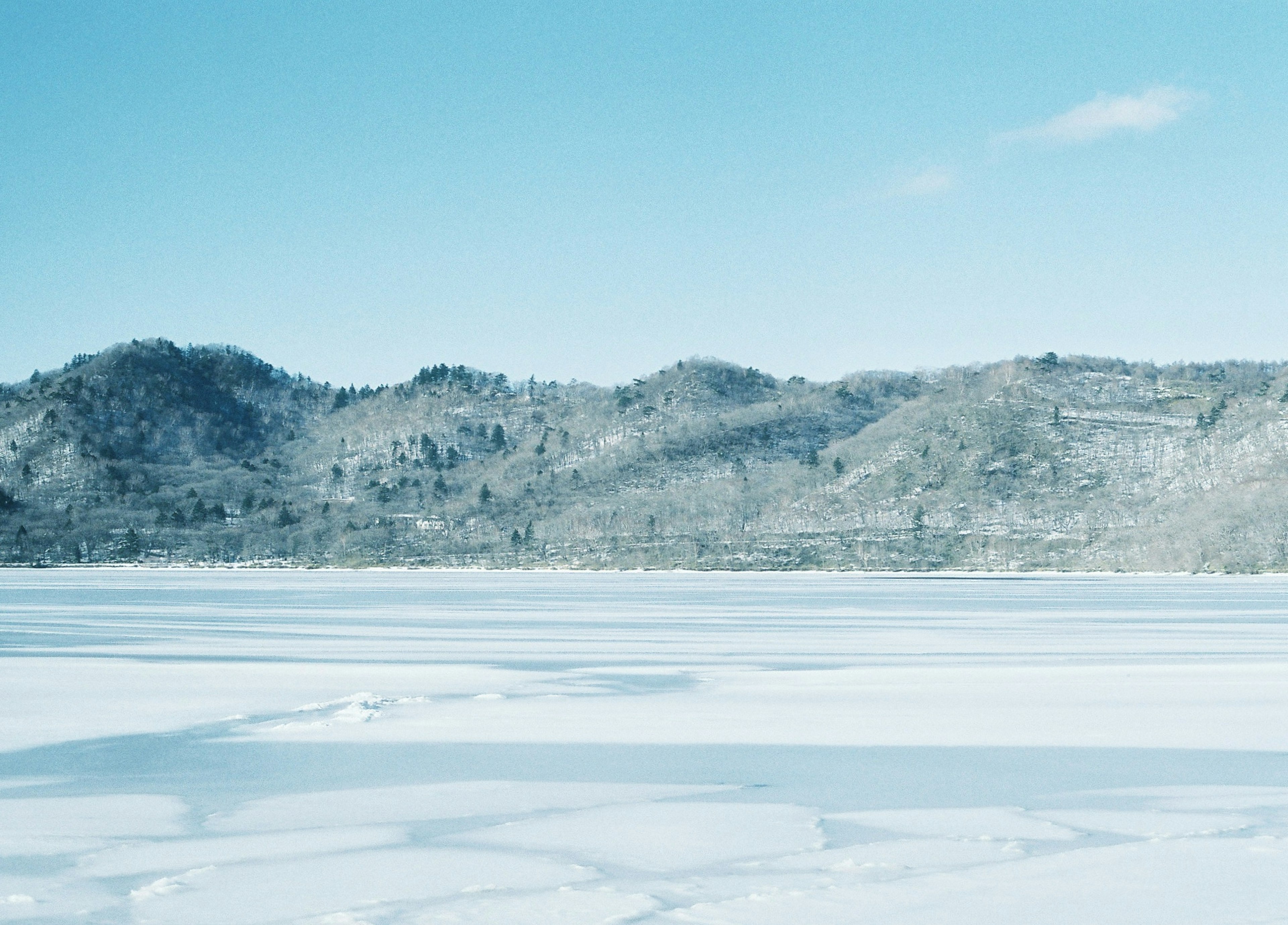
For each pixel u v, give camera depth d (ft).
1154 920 31.68
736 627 142.61
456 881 36.14
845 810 45.42
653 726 64.95
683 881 35.99
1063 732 62.34
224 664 98.37
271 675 90.33
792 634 129.90
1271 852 38.65
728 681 85.97
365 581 323.37
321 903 34.09
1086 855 38.50
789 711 70.23
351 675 90.43
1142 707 70.95
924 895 34.01
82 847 40.55
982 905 33.12
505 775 52.19
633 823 43.47
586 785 50.14
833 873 36.68
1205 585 272.10
